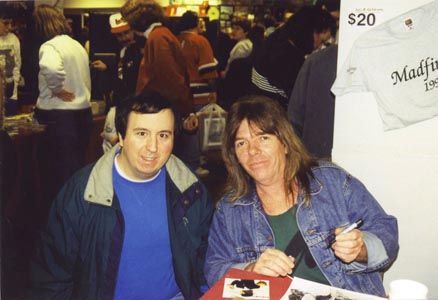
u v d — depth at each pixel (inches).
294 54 114.4
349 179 63.5
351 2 76.2
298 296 47.7
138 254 65.2
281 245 60.9
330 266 59.5
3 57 156.9
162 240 66.0
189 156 154.1
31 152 137.1
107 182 63.3
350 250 52.9
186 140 148.4
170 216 66.0
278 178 61.1
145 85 136.0
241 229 62.6
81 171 65.7
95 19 196.9
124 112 61.7
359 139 79.5
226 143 63.3
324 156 98.3
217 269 59.7
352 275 59.4
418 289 41.4
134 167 62.4
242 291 49.1
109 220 63.3
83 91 148.9
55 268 65.9
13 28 163.5
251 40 196.4
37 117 145.9
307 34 113.3
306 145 100.5
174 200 66.2
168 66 133.4
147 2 144.4
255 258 61.8
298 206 61.2
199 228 68.1
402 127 77.4
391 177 79.3
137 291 66.6
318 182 62.6
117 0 196.9
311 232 60.5
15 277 110.1
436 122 76.2
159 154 61.9
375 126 78.5
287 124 61.6
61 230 64.2
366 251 55.7
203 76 173.5
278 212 62.0
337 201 61.7
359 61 77.2
